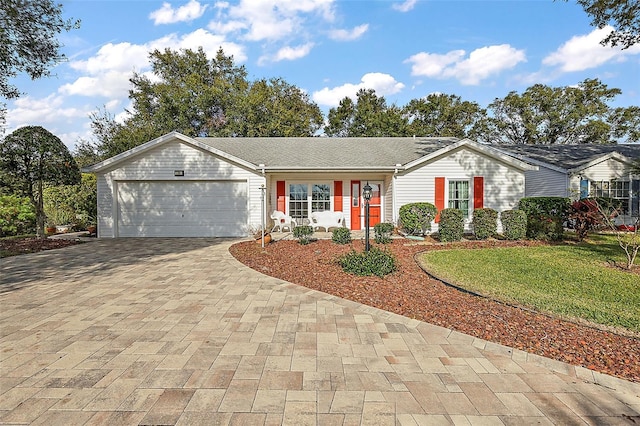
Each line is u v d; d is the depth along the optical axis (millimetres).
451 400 2635
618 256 8336
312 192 14523
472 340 3697
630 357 3326
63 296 5367
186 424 2314
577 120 31203
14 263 8070
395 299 5141
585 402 2627
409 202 13195
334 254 8781
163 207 13008
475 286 5777
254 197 13086
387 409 2512
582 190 13797
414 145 15773
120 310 4688
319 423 2342
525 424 2361
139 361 3215
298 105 34438
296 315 4488
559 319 4305
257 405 2537
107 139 24391
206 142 16328
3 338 3748
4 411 2453
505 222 11438
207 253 9352
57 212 16219
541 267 7211
